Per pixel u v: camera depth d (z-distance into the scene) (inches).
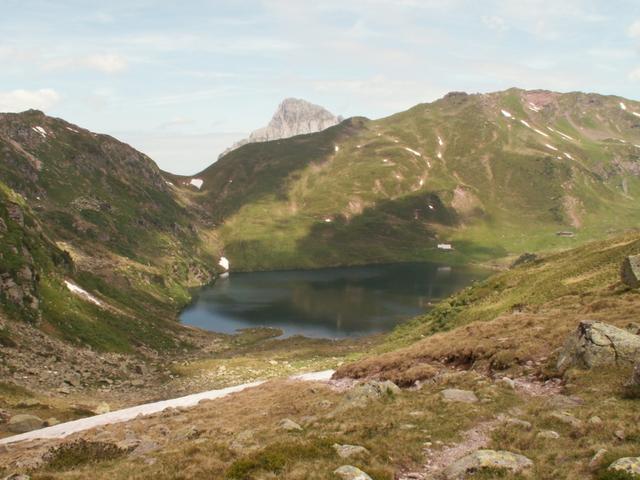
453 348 1683.1
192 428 1262.3
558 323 1621.6
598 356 1160.8
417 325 3659.0
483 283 3595.0
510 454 761.6
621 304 1673.2
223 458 902.4
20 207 4375.0
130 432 1332.4
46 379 2593.5
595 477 642.2
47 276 3949.3
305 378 2129.7
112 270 6127.0
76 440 1168.2
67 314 3671.3
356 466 761.0
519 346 1492.4
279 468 779.4
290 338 5128.0
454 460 810.2
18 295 3319.4
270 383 1957.4
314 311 6446.9
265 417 1337.4
